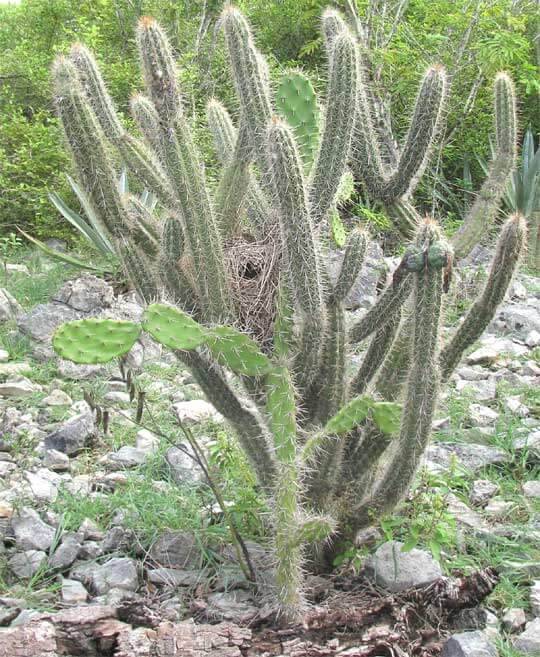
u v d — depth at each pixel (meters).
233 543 2.83
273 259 2.82
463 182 8.23
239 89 2.77
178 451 3.78
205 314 2.82
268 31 9.50
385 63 7.47
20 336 5.29
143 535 3.17
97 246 6.65
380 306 2.87
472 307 2.86
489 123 8.26
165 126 2.62
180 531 3.14
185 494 3.42
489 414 4.38
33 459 3.81
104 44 9.50
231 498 3.41
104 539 3.15
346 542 2.90
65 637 2.42
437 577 2.83
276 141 2.46
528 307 6.06
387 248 7.21
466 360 5.14
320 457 2.83
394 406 2.67
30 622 2.45
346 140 2.73
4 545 3.17
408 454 2.67
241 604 2.75
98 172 2.76
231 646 2.43
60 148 7.51
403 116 7.88
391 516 2.96
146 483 3.48
